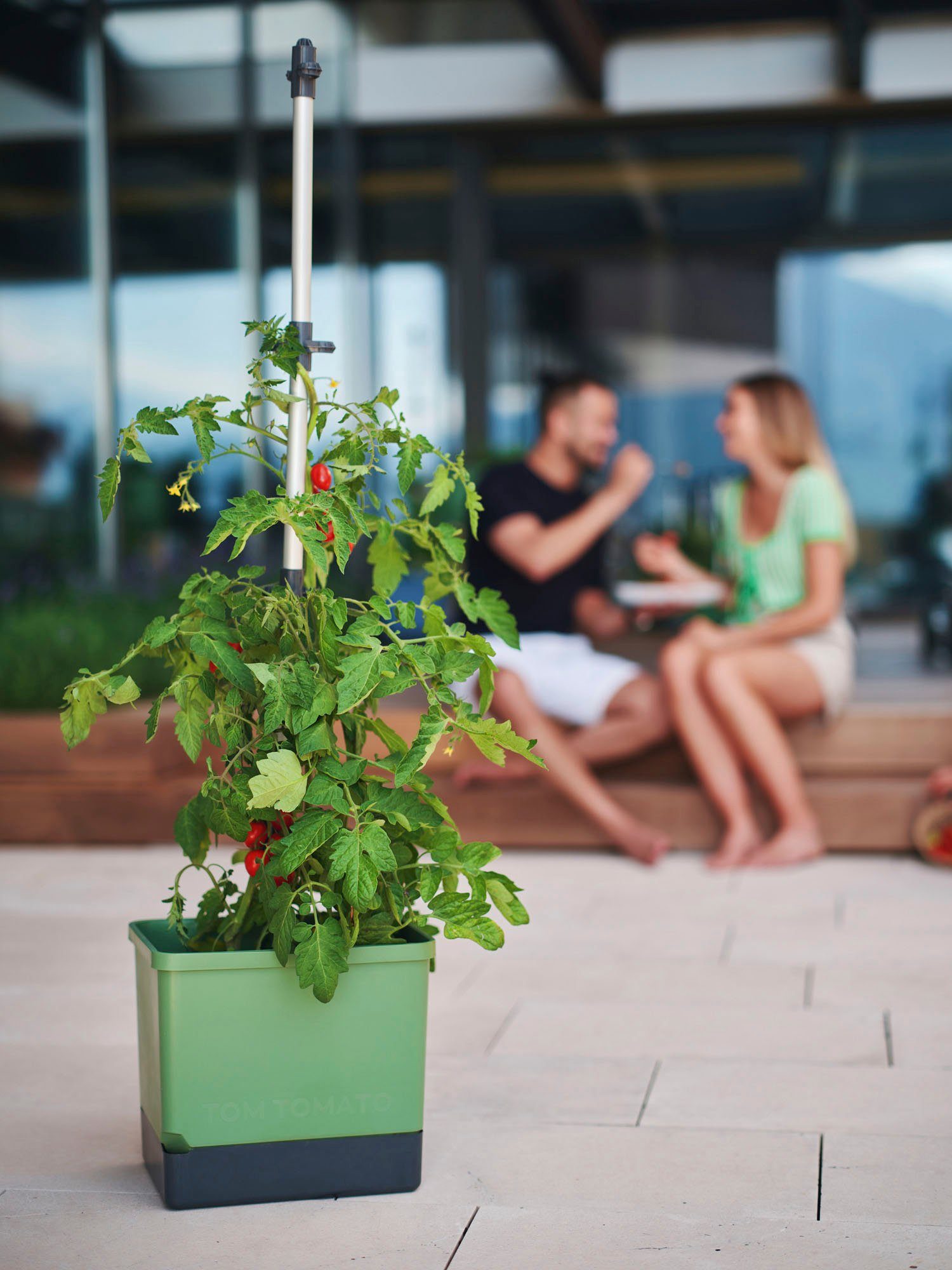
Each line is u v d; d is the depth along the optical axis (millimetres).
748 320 11523
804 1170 1955
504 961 3096
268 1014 1816
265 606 1896
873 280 11383
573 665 4297
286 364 1881
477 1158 2004
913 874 3959
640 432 11727
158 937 2008
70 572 7078
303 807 1841
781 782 4082
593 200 10109
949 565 11203
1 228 7168
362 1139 1863
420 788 1873
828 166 9594
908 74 8211
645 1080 2336
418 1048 1864
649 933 3326
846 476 11492
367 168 8969
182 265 7484
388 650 1821
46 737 4438
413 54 8586
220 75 7461
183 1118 1812
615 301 11492
